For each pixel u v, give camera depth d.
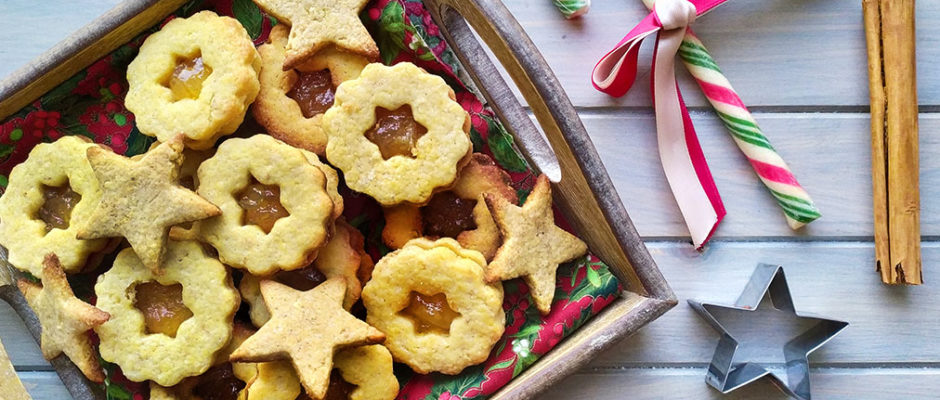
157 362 0.55
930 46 0.62
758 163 0.61
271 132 0.57
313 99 0.57
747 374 0.59
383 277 0.55
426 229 0.58
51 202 0.57
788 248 0.62
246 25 0.58
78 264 0.56
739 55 0.62
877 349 0.62
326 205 0.54
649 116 0.62
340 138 0.55
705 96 0.62
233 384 0.57
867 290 0.62
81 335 0.55
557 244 0.56
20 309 0.58
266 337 0.53
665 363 0.61
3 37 0.62
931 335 0.62
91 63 0.56
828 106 0.62
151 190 0.53
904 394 0.62
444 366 0.55
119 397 0.57
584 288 0.56
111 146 0.58
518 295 0.57
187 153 0.56
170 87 0.56
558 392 0.61
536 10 0.62
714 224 0.60
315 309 0.54
